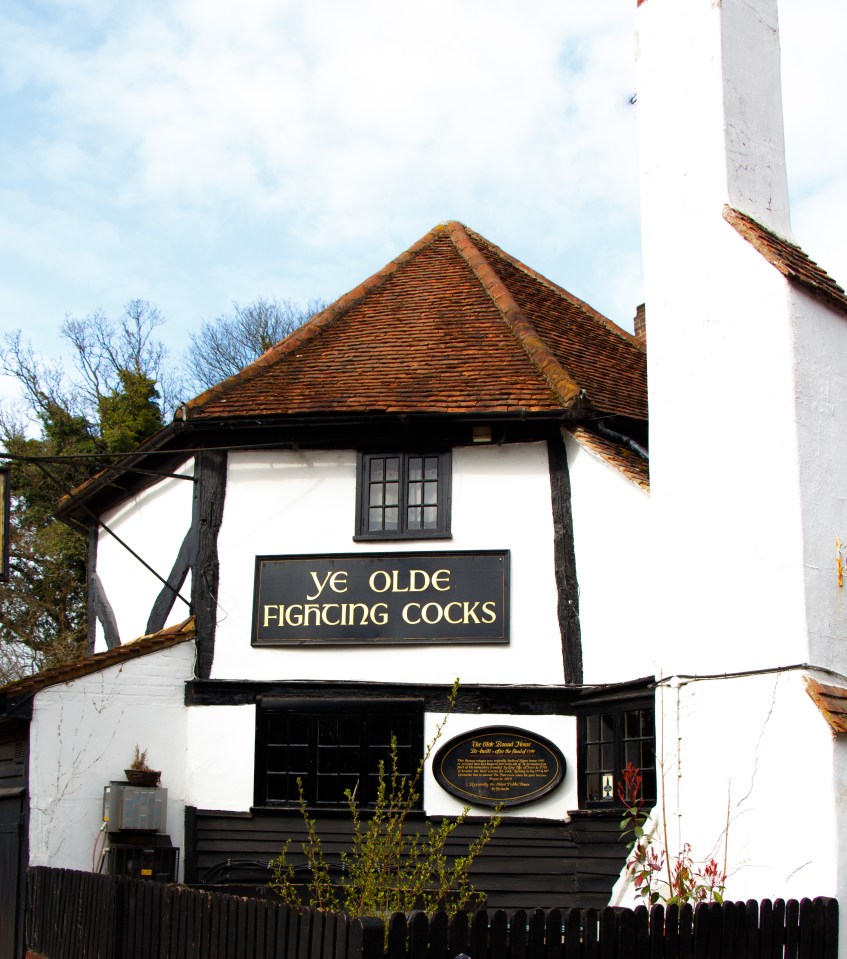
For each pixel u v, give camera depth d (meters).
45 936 9.04
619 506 9.78
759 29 9.53
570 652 9.80
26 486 22.42
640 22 9.70
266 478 10.71
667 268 9.02
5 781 10.11
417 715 9.96
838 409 8.41
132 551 10.41
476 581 10.09
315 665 10.23
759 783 7.66
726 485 8.33
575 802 9.55
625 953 6.07
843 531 8.20
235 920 6.63
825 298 8.48
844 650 7.95
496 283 12.58
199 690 10.37
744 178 9.02
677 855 8.02
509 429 10.25
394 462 10.50
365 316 12.51
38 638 22.08
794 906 6.84
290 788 10.07
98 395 24.47
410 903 7.53
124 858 9.68
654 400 8.93
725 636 8.12
